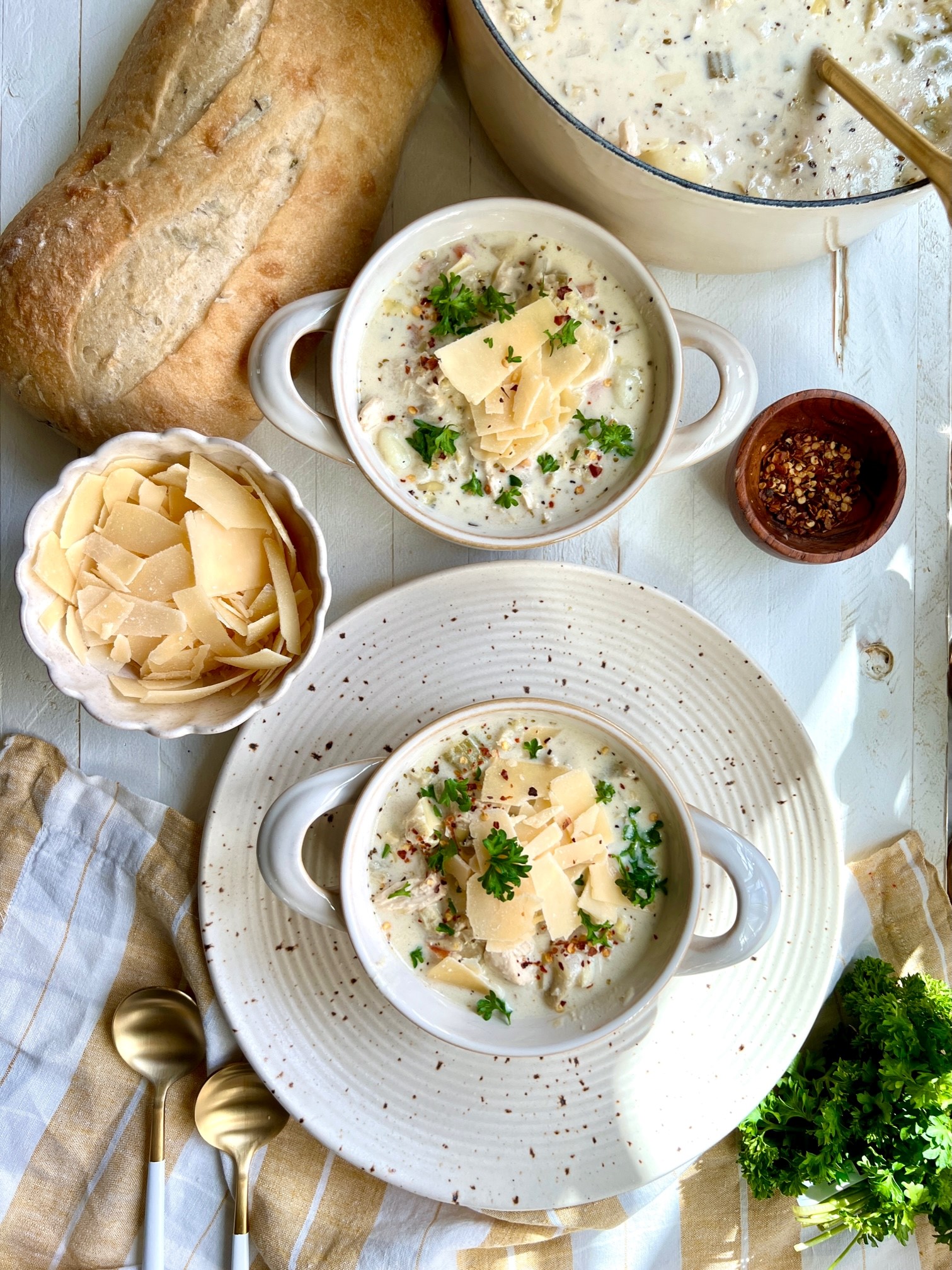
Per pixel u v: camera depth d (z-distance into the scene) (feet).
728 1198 1.69
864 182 1.40
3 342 1.44
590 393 1.43
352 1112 1.58
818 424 1.62
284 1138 1.64
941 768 1.75
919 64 1.38
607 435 1.42
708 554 1.69
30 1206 1.61
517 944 1.40
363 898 1.43
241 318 1.43
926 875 1.72
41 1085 1.62
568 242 1.41
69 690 1.40
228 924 1.58
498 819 1.42
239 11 1.37
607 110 1.36
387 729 1.59
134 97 1.41
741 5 1.37
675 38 1.36
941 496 1.74
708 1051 1.62
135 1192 1.62
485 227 1.41
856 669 1.73
